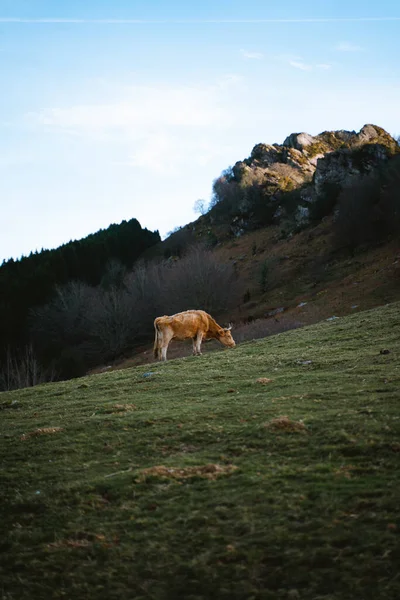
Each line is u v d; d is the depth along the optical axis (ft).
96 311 276.00
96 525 30.73
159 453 38.75
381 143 406.41
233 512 29.30
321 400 45.37
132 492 33.24
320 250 327.47
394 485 29.50
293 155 508.12
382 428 36.55
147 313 293.84
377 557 24.61
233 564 25.76
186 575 25.73
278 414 42.73
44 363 230.89
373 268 255.09
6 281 340.39
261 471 33.37
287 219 412.16
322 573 24.39
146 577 26.21
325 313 204.13
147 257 447.83
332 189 375.86
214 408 47.01
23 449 43.29
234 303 292.61
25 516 33.06
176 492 32.40
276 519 28.14
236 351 79.97
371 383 48.80
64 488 35.06
